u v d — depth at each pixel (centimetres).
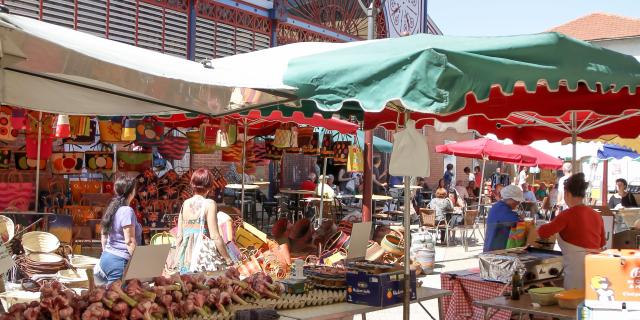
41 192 1114
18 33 371
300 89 468
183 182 1163
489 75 418
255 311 462
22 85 537
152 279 473
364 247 627
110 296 424
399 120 713
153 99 554
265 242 836
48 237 718
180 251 662
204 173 679
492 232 761
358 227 618
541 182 2561
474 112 680
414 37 498
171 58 569
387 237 835
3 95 536
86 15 1212
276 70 530
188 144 1173
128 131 1012
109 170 1090
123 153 1122
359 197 1812
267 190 1931
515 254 650
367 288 521
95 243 1105
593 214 594
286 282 529
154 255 472
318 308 509
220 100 508
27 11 1118
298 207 1702
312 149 1280
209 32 1455
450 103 400
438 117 716
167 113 605
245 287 498
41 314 407
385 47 474
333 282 543
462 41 454
